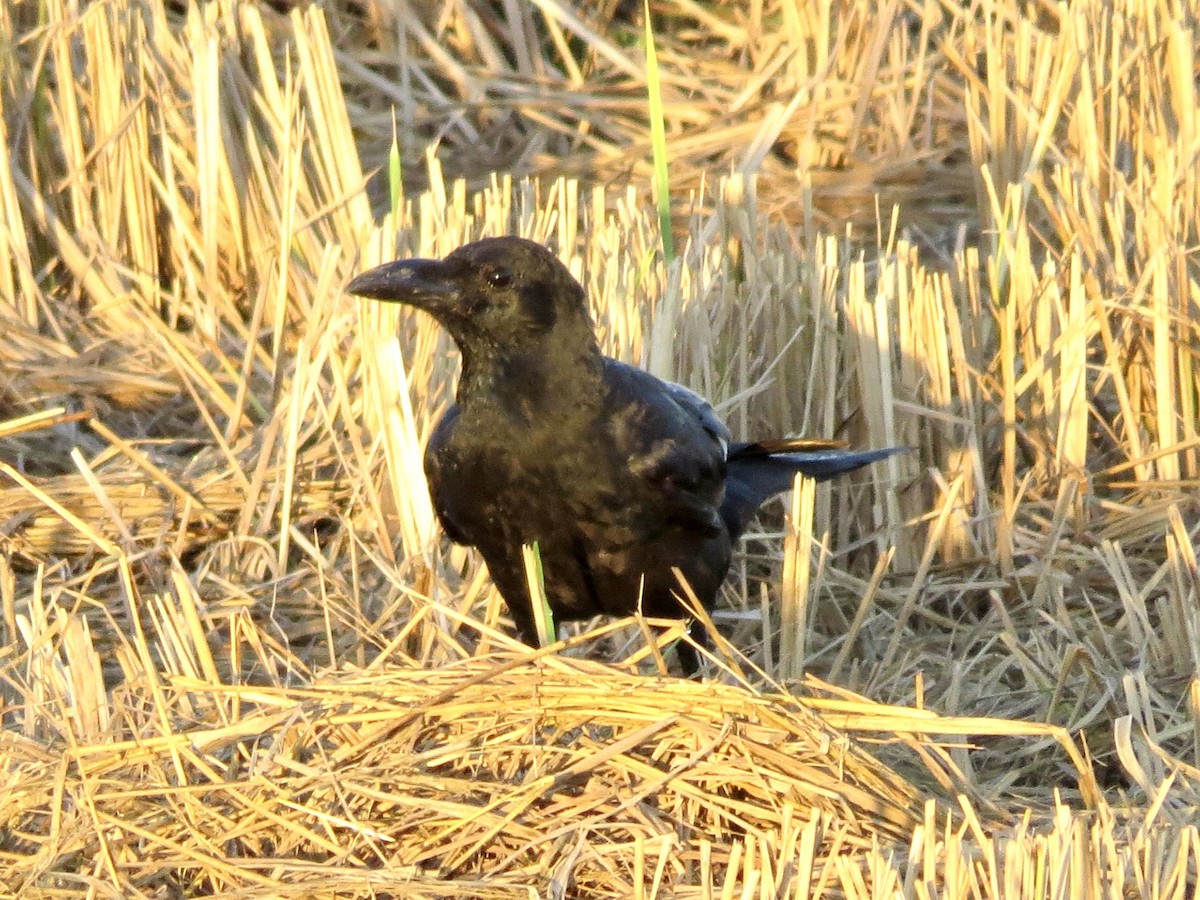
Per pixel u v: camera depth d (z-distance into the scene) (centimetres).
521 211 1259
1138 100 1385
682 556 898
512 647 799
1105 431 1202
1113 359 1143
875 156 1659
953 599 1071
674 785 716
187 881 705
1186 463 1158
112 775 738
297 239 1380
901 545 1100
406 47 1839
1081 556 1065
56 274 1434
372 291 846
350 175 1349
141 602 1016
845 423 1143
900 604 1045
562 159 1695
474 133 1744
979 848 666
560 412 847
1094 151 1313
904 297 1130
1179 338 1162
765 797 720
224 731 730
